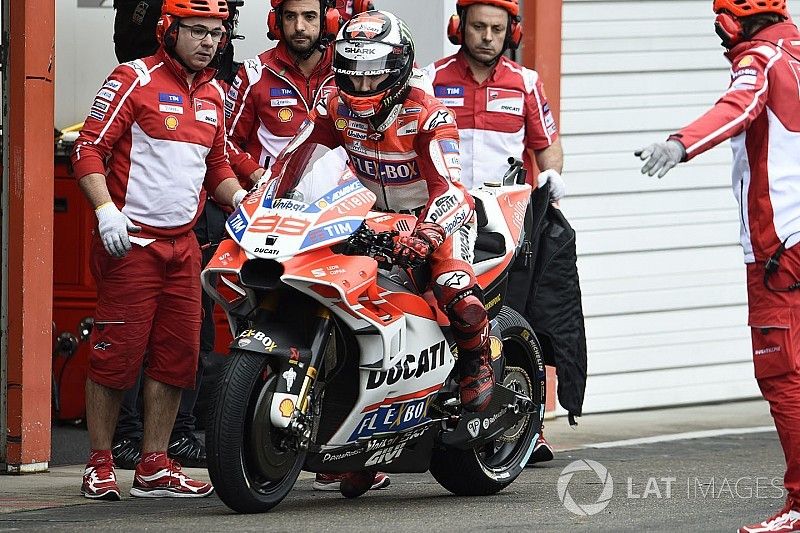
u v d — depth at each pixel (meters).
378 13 20.33
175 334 23.11
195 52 22.47
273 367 19.67
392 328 19.80
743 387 37.78
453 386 22.00
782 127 19.19
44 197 25.47
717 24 19.77
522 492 23.55
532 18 33.84
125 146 22.59
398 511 20.88
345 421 20.11
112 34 34.88
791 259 19.09
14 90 25.08
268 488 19.92
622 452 29.48
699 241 36.81
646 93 35.81
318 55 26.47
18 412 25.45
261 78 26.58
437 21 32.22
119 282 22.59
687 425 33.91
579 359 27.09
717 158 36.94
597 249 35.44
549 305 26.73
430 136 20.36
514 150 27.72
